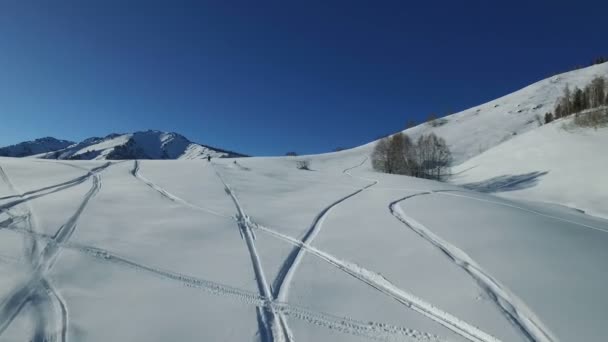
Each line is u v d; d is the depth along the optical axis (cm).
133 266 819
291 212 1383
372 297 715
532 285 732
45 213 1175
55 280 731
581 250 920
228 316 635
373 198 1666
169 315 629
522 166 3597
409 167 4653
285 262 882
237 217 1278
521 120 8031
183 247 954
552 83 9831
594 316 629
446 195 1728
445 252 934
